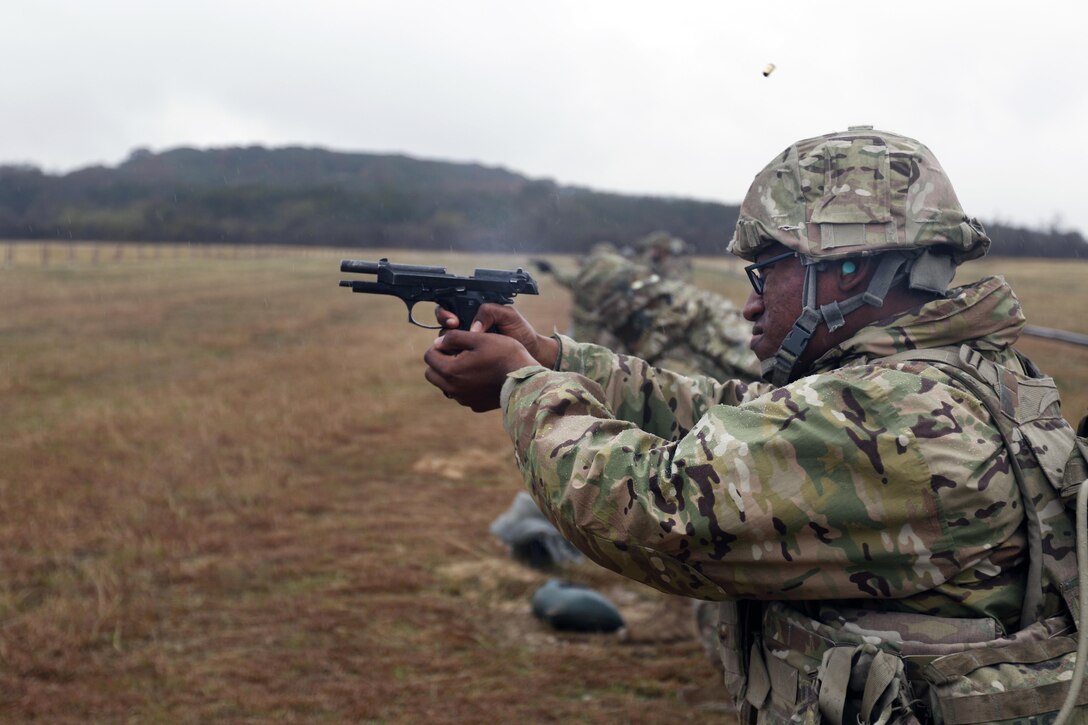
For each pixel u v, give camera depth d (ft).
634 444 5.41
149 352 55.36
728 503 5.09
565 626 16.46
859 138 5.97
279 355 56.70
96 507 22.86
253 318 81.10
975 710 4.94
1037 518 5.18
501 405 6.03
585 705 13.69
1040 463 5.28
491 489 26.86
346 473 28.17
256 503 23.97
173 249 224.94
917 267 5.78
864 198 5.76
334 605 17.19
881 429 5.09
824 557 5.09
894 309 5.88
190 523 21.63
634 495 5.25
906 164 5.83
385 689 14.01
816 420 5.13
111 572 17.95
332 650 15.29
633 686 14.40
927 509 5.03
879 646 5.23
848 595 5.17
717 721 13.24
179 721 12.89
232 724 12.84
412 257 122.83
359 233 212.43
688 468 5.20
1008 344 5.86
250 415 35.65
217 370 49.34
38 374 45.09
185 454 28.35
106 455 28.35
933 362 5.51
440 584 18.54
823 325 5.93
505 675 14.67
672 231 180.65
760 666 5.96
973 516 5.08
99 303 86.43
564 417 5.68
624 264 17.43
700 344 16.57
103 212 256.73
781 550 5.12
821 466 5.08
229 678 14.16
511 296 7.02
